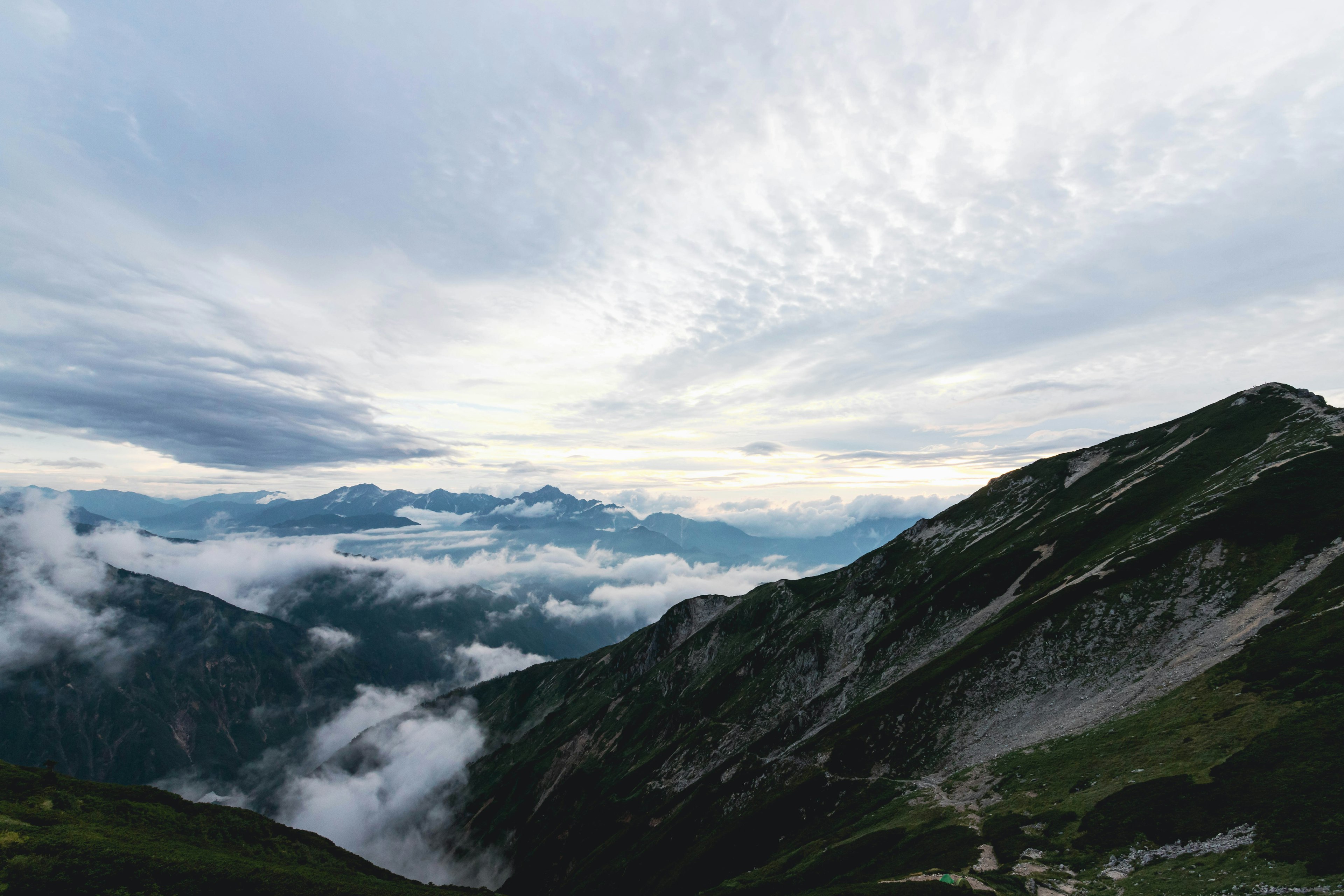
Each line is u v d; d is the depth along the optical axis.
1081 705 78.94
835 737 109.25
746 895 68.94
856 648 158.62
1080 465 180.00
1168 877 34.62
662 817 145.00
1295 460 103.88
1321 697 46.50
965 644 113.00
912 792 80.38
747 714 165.38
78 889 45.09
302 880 51.16
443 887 70.56
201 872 49.28
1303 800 35.81
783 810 98.12
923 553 184.62
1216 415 155.25
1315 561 77.44
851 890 41.00
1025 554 137.38
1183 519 103.75
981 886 38.91
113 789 69.19
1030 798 56.34
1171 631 83.06
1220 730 49.78
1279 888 29.59
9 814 55.09
